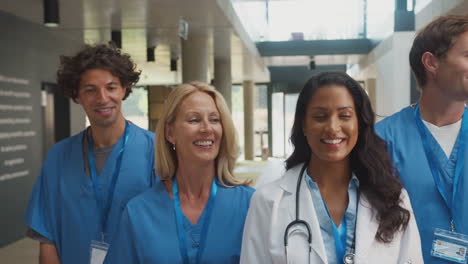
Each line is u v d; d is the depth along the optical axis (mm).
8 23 5398
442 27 1515
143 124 18578
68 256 1851
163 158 1597
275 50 12500
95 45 1867
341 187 1387
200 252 1502
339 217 1352
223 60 11688
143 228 1508
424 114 1642
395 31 7832
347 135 1302
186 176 1571
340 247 1296
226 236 1531
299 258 1274
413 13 7812
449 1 5648
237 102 19625
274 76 18047
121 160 1876
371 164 1345
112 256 1541
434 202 1546
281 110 17984
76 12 5875
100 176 1863
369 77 12805
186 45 8148
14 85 5484
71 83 1808
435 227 1534
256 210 1398
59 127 7312
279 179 1443
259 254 1366
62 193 1860
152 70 14633
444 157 1572
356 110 1338
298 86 17828
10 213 5383
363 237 1275
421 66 1604
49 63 6461
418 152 1601
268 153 18156
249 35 10234
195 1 5426
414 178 1574
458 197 1515
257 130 18500
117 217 1825
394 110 7875
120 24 6699
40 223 1890
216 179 1617
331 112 1296
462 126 1586
